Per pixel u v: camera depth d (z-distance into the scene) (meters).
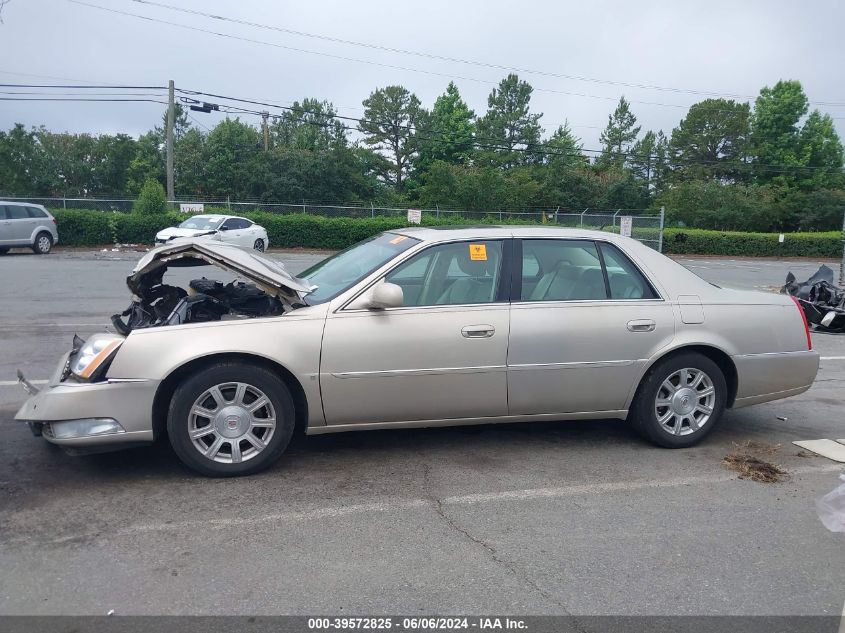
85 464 4.79
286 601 3.23
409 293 4.89
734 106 66.12
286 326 4.55
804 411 6.66
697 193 51.06
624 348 5.08
